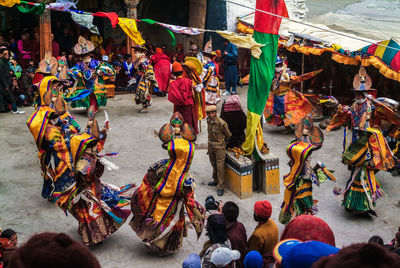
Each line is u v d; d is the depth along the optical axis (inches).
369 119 342.0
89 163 279.6
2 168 405.1
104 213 289.4
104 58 628.1
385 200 368.2
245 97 633.6
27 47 641.6
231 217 232.2
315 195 373.1
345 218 341.7
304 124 305.0
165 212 274.5
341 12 630.5
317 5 658.2
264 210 231.3
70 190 287.4
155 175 273.4
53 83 352.8
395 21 582.2
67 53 701.3
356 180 336.5
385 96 526.6
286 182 308.5
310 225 107.2
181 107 441.7
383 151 334.3
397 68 451.2
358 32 553.0
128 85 641.0
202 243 303.4
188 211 276.7
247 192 360.2
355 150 338.0
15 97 564.1
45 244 56.5
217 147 358.3
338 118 363.9
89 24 629.6
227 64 618.8
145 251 293.6
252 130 353.4
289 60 655.8
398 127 378.6
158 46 792.3
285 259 76.9
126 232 313.9
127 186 303.4
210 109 353.7
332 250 74.5
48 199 352.5
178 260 284.5
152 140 475.5
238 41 351.9
